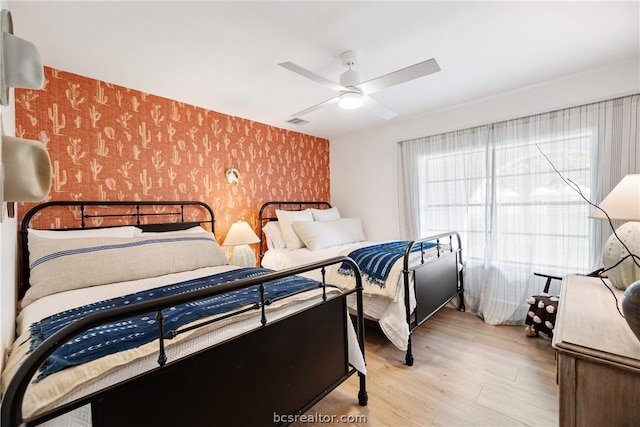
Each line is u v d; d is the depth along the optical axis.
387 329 2.07
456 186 3.10
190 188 2.84
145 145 2.53
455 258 2.93
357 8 1.54
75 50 1.87
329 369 1.49
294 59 2.02
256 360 1.14
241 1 1.46
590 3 1.53
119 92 2.39
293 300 1.37
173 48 1.87
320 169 4.27
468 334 2.54
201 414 0.96
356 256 2.44
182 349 0.98
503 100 2.76
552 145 2.52
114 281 1.80
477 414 1.57
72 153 2.15
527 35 1.81
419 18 1.63
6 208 0.95
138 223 2.47
